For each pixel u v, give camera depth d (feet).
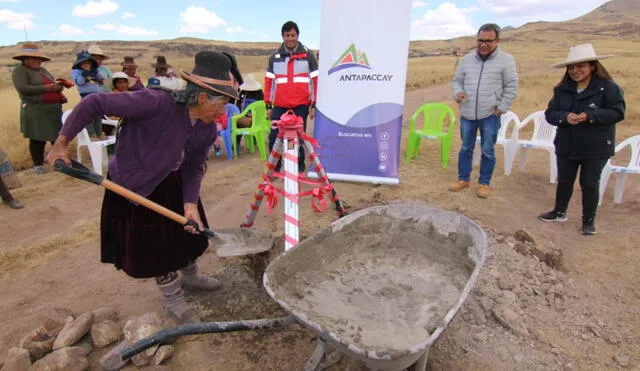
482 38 16.88
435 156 25.80
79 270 12.89
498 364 8.67
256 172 23.24
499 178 21.34
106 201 8.77
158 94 7.71
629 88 55.88
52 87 22.39
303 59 19.58
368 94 19.03
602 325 9.96
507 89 17.12
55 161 7.29
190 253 9.38
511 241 13.20
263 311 10.53
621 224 15.67
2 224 16.58
